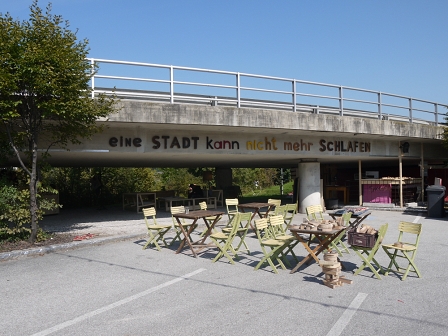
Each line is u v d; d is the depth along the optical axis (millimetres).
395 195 20016
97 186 21766
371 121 16484
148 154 13664
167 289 6660
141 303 5977
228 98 15188
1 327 5125
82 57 10125
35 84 9102
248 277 7387
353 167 28703
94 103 10430
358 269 7469
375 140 18703
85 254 9422
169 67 12336
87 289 6684
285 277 7371
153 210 10242
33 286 6875
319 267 8102
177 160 17500
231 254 9414
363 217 10117
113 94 10836
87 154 13156
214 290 6594
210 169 33000
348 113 19016
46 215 18156
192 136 13922
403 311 5531
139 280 7215
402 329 4914
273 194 36219
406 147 19625
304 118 14516
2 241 10141
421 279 7133
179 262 8602
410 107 18828
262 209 19719
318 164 18375
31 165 10922
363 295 6250
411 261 7223
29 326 5148
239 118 13148
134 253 9523
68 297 6281
